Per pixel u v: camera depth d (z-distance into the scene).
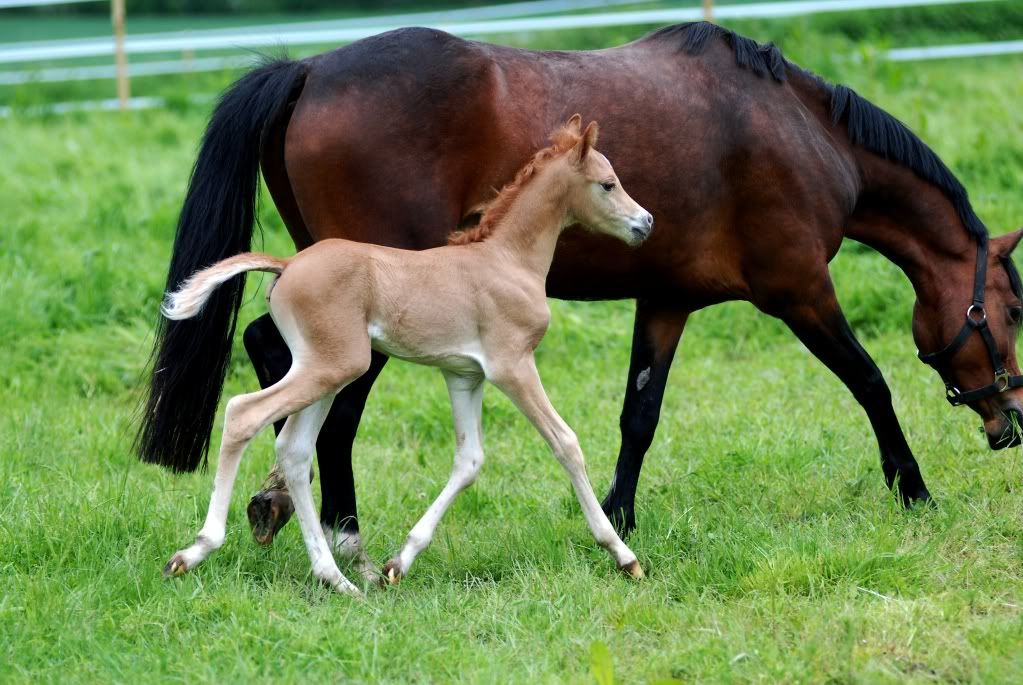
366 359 7.92
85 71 28.75
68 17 41.12
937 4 26.84
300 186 8.71
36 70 29.03
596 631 7.52
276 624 7.46
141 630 7.54
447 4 39.16
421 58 8.67
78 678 6.93
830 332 9.61
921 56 22.78
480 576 8.64
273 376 8.92
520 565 8.56
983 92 20.89
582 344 14.93
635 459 9.75
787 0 29.73
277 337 8.95
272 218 17.77
